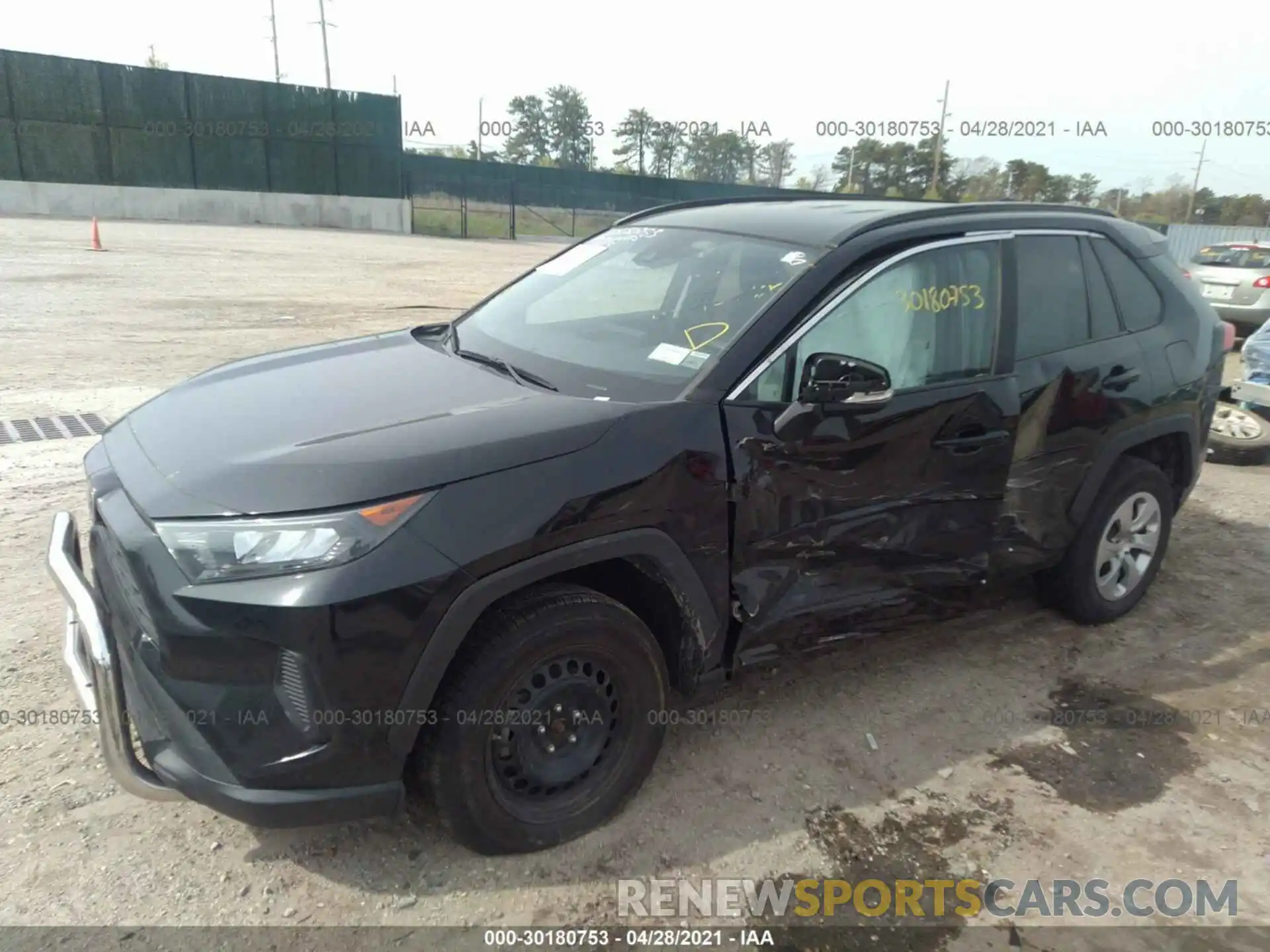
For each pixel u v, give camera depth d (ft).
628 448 8.44
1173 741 11.12
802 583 9.84
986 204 12.03
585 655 8.50
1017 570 12.11
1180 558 16.84
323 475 7.52
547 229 120.57
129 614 7.79
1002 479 11.19
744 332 9.49
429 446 7.88
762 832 9.21
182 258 58.44
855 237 10.41
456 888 8.26
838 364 8.99
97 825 8.71
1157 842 9.38
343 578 7.11
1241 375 24.13
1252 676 12.75
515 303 12.50
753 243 10.90
